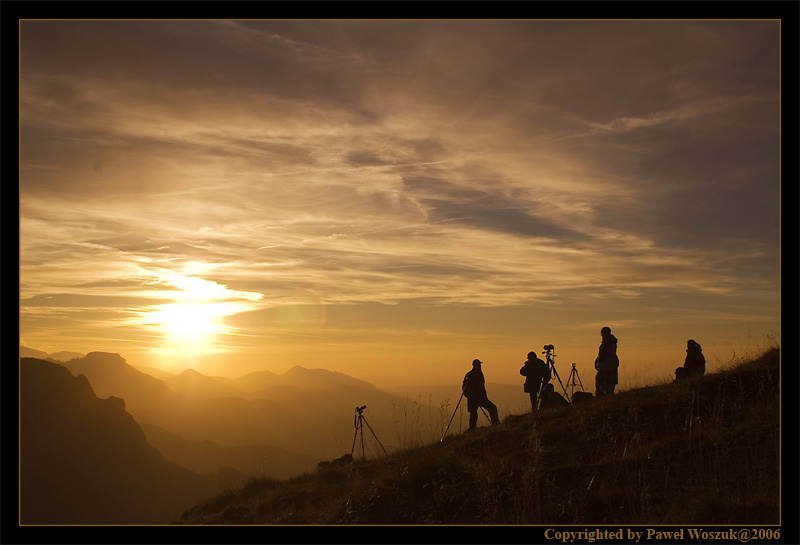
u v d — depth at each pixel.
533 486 8.72
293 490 14.29
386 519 9.06
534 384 17.22
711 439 9.86
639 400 13.22
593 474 9.27
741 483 8.15
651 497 8.23
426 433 15.40
